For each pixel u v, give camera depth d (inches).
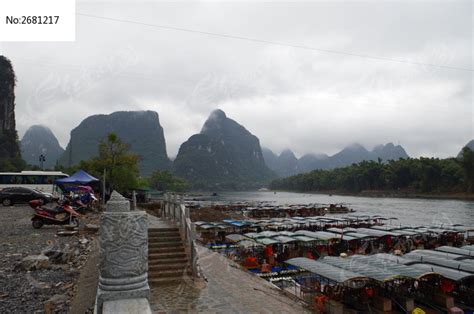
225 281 493.0
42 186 1411.2
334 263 672.4
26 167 3016.7
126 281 154.3
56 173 1433.3
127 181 1585.9
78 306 323.0
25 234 652.7
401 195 5032.0
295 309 410.9
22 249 527.8
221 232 1336.1
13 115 3390.7
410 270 603.5
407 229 1366.9
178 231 547.8
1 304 331.0
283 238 1045.8
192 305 376.5
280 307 404.5
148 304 146.0
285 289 674.2
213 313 358.3
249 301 408.5
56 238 616.4
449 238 1289.4
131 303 146.0
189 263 478.9
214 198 5221.5
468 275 582.2
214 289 439.2
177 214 623.5
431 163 4564.5
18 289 370.9
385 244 1191.6
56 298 341.7
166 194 784.3
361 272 593.6
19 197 1158.3
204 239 1318.9
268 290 479.8
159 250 497.4
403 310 574.9
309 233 1141.7
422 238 1314.0
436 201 3964.1
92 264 459.2
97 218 863.7
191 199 4215.1
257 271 843.4
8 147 3225.9
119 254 155.3
